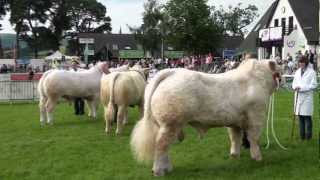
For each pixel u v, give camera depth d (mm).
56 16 106125
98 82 18344
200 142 13516
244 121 10602
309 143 13117
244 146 12453
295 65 32375
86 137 14969
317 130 15211
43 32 104688
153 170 10125
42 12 104562
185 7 56594
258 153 11055
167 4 58188
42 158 12180
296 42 59469
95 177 10227
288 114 19328
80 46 107875
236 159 11398
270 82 10883
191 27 56344
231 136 11430
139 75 15438
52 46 106562
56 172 10781
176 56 71000
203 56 54250
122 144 13641
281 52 58031
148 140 9992
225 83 10266
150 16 75562
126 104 15000
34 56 105812
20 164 11609
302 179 9680
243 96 10383
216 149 12562
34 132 16406
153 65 39375
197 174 10203
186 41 57156
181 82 9734
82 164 11406
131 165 11156
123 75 15047
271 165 10766
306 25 60500
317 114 18938
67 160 11875
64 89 17828
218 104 10078
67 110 23109
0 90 29000
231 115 10289
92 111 19156
